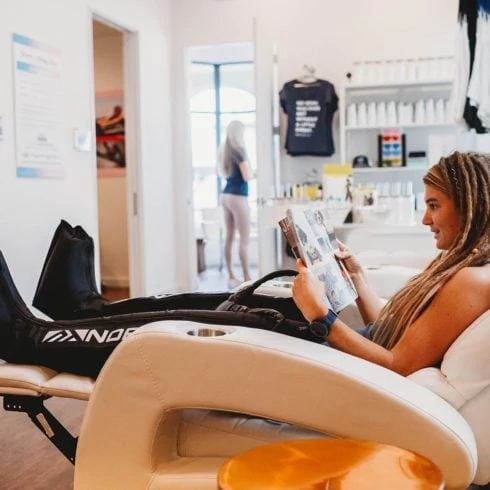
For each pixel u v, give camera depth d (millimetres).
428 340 1383
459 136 5352
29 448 2424
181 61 6320
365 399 1202
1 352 1660
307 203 4555
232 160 6430
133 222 5754
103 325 1608
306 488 874
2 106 3719
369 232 4023
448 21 5691
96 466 1314
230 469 938
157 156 6027
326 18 5918
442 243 1525
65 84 4328
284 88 5762
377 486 877
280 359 1220
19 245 3859
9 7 3768
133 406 1285
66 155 4332
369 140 5727
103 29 6273
